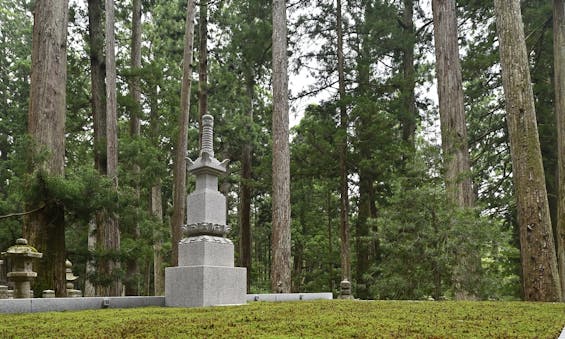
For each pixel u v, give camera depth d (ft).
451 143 43.57
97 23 57.62
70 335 13.00
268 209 103.35
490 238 37.63
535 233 34.83
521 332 13.06
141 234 56.24
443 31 46.96
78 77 63.00
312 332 13.12
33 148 33.86
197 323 15.35
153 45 85.15
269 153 83.05
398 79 69.36
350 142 67.00
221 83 74.43
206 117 28.89
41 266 33.63
